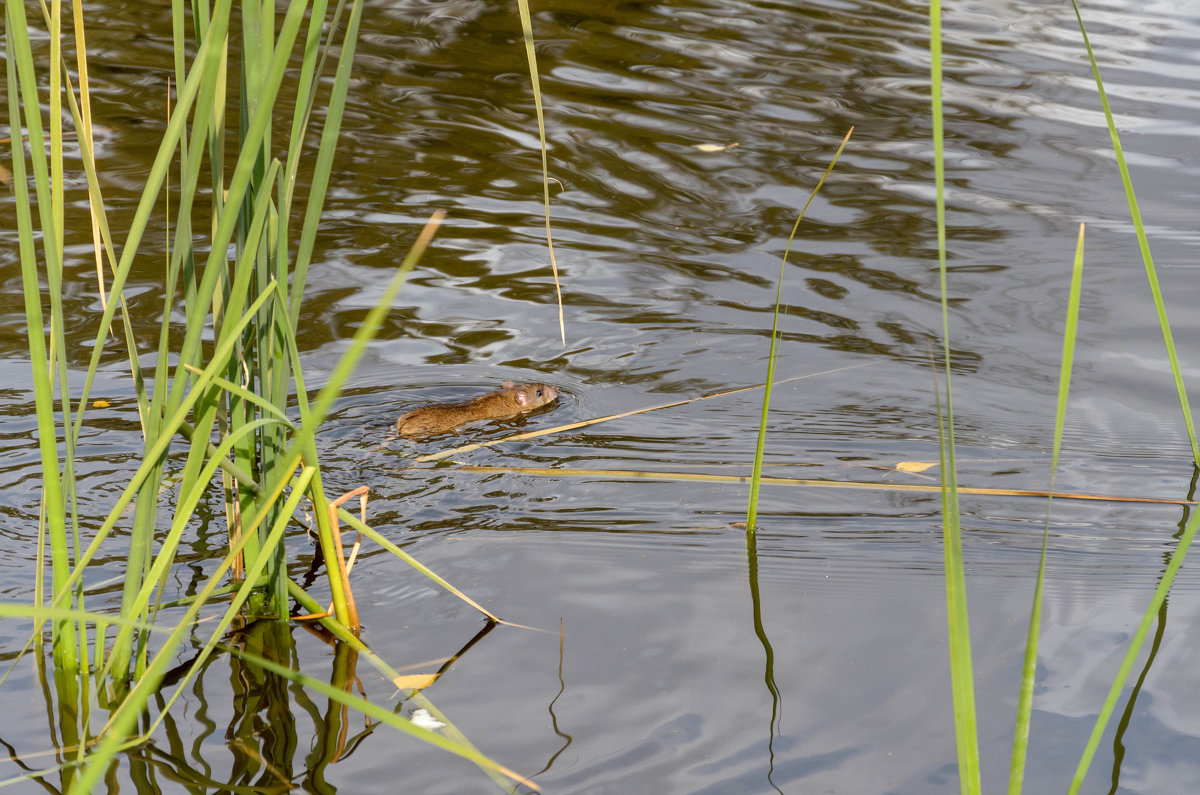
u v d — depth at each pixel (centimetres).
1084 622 599
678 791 457
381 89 1513
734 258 1120
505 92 1524
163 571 477
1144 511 721
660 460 785
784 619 594
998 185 1277
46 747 469
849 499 734
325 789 452
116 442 756
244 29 484
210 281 452
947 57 1684
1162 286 1052
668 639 571
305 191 1221
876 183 1288
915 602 616
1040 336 976
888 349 957
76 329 919
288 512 461
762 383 905
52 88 453
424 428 820
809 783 464
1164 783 472
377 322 387
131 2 1803
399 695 516
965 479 761
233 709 501
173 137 434
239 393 455
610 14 1877
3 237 1061
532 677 535
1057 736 504
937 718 512
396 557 646
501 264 1097
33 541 640
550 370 928
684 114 1466
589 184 1270
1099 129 1423
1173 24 1822
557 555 655
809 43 1745
